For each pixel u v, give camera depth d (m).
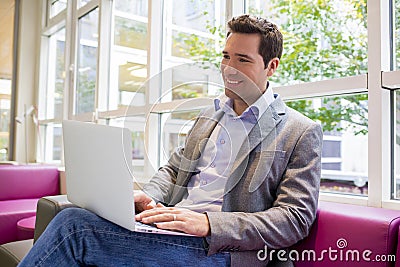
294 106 1.90
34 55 4.18
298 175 1.15
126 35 2.86
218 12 2.17
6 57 4.11
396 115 1.42
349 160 1.71
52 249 1.02
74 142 1.15
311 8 1.89
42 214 1.60
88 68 3.31
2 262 1.66
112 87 3.00
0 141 4.05
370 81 1.39
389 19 1.43
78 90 3.48
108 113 2.74
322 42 1.84
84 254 1.04
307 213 1.11
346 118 1.71
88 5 3.26
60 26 3.83
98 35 3.03
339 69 1.77
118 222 1.01
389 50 1.41
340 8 1.77
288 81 1.97
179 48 2.39
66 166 1.22
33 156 4.07
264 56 1.28
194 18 2.32
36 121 3.92
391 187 1.40
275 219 1.08
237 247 1.06
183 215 1.07
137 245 1.06
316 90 1.53
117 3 3.00
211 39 2.20
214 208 1.21
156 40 2.46
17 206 2.65
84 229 1.04
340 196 1.50
